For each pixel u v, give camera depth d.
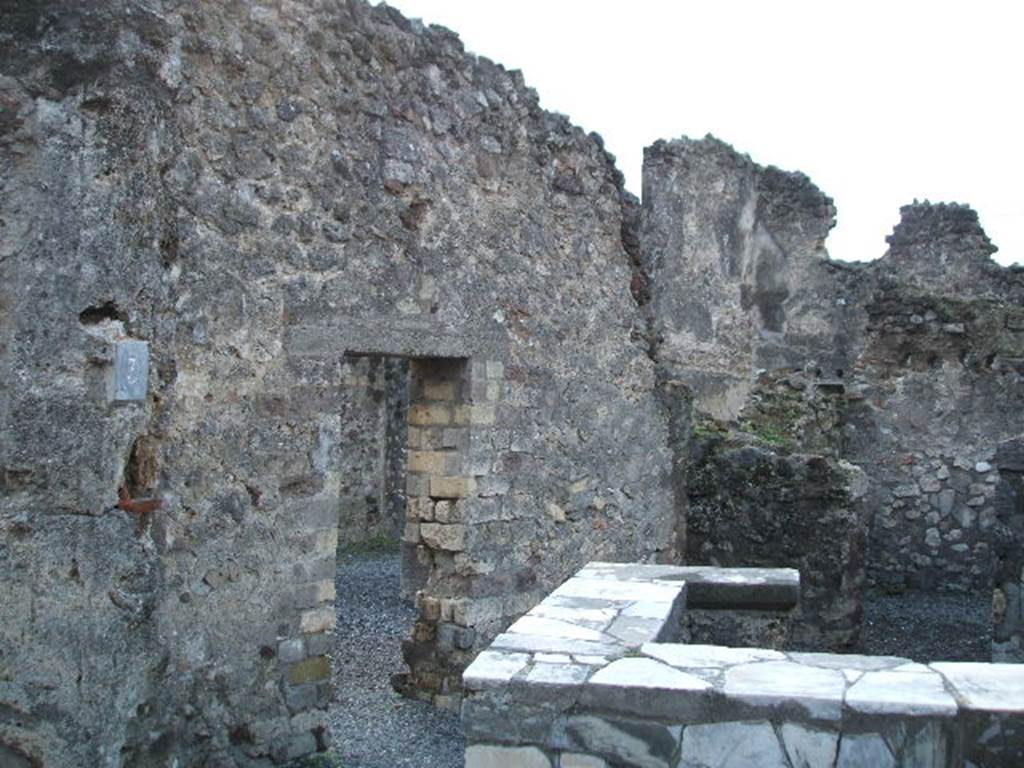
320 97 5.17
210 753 4.55
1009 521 6.80
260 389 4.84
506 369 6.50
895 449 10.45
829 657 2.87
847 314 17.00
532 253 6.76
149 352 2.96
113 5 2.87
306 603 5.05
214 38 4.63
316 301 5.13
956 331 10.21
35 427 2.70
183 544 4.46
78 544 2.76
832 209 17.48
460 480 6.20
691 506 8.64
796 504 8.30
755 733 2.56
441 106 5.97
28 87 2.72
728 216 15.18
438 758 5.15
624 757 2.62
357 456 12.29
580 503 7.26
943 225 15.66
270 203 4.90
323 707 5.11
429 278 5.86
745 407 10.50
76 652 2.75
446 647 6.18
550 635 3.07
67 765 2.72
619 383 7.74
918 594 10.26
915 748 2.49
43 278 2.72
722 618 3.97
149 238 2.97
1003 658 6.76
